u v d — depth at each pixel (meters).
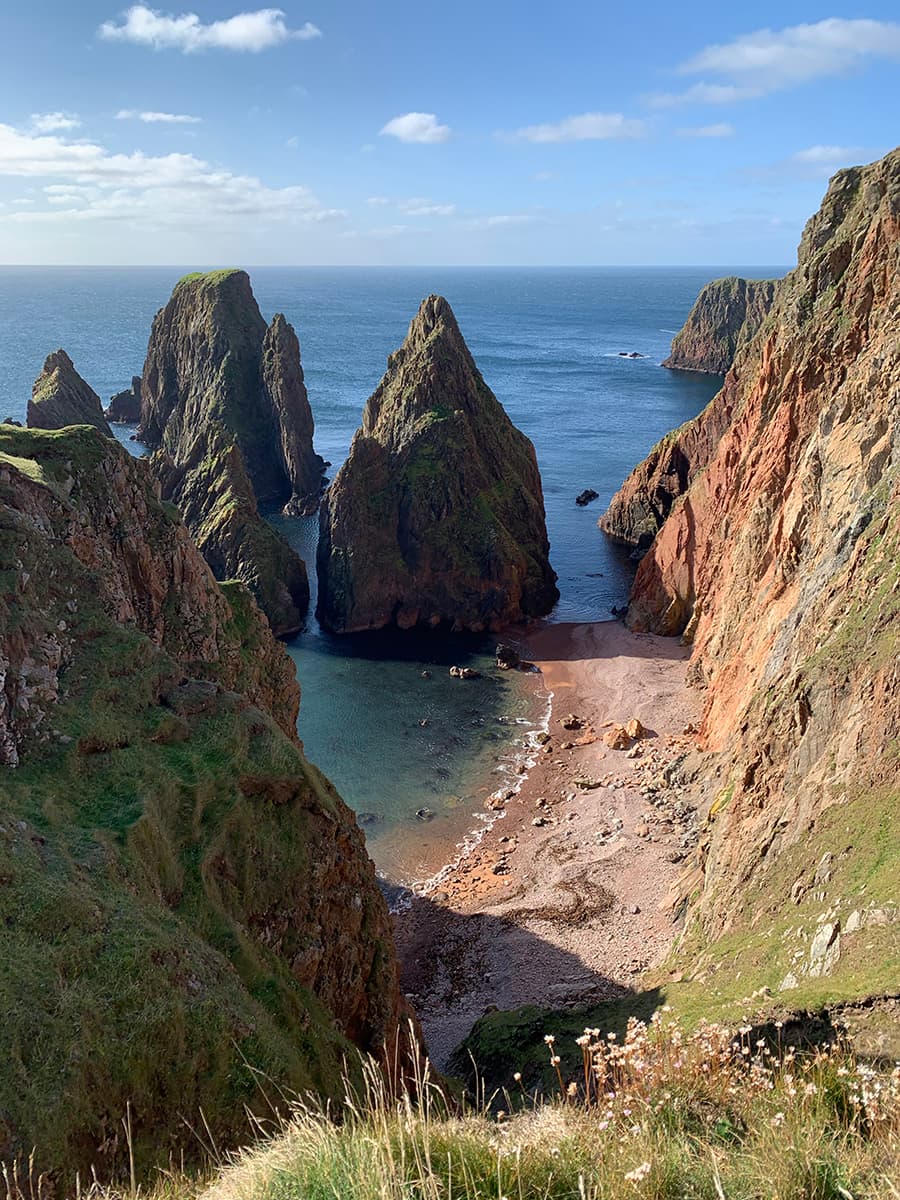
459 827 61.81
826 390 61.97
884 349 50.56
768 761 39.62
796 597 51.03
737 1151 10.34
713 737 62.16
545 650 96.94
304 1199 9.13
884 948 22.50
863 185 69.06
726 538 81.31
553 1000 40.78
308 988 30.06
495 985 43.81
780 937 29.03
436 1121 11.15
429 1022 41.91
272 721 37.41
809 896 29.27
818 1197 9.25
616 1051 12.99
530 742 74.69
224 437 151.25
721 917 36.31
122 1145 20.12
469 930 49.09
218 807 31.80
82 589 37.12
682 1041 13.96
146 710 34.56
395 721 79.31
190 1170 19.73
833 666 35.66
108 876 26.14
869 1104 11.16
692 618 91.69
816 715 35.97
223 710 36.12
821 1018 20.03
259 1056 23.73
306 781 34.59
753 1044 19.78
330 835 34.56
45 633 33.56
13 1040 19.89
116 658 35.34
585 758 70.62
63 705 32.31
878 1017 19.31
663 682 83.44
